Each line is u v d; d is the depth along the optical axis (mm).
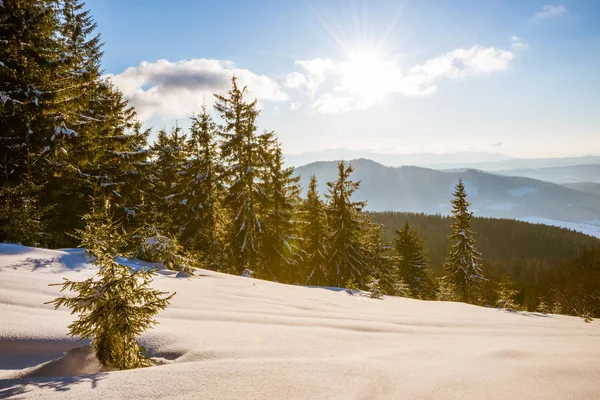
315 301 8602
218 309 5957
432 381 3020
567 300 52625
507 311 15289
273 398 2561
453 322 7207
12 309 4430
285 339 4332
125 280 3807
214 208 26312
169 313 5227
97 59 25219
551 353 4164
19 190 11453
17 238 10000
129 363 3449
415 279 49062
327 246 32281
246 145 25016
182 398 2527
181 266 10305
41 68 15109
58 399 2482
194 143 27500
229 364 3141
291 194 30047
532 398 2682
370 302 11039
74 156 17000
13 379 2885
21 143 14398
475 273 41812
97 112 21438
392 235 170625
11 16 14734
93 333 3609
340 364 3344
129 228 20469
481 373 3271
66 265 7340
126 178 21609
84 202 17875
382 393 2732
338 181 32156
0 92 13609
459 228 42844
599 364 3604
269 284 11117
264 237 26688
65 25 22984
